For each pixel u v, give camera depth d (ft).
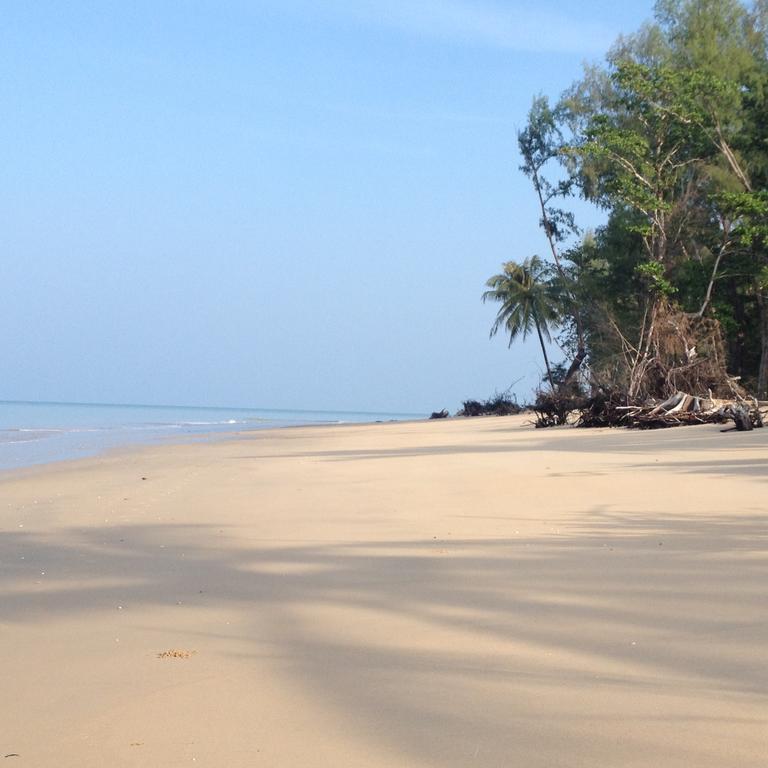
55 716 10.93
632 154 134.31
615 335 144.05
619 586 17.49
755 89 134.51
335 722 10.44
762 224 125.29
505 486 37.06
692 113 128.06
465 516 28.68
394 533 25.62
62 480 48.42
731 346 144.97
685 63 140.97
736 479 36.70
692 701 10.77
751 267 131.23
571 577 18.56
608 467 44.24
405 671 12.41
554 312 192.95
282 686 11.90
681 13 142.61
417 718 10.48
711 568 18.93
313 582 19.08
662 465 44.06
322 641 14.20
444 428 116.78
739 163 135.33
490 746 9.55
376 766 9.12
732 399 86.53
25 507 35.60
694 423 77.36
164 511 32.63
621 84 131.95
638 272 141.90
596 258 163.12
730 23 139.54
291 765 9.22
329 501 34.01
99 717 10.85
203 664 13.09
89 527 29.04
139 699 11.50
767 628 13.96
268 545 24.30
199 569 21.12
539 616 15.37
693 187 142.61
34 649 14.24
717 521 25.94
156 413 438.40
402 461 54.03
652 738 9.65
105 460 66.18
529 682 11.73
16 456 74.28
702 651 12.86
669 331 93.04
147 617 16.34
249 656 13.46
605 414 85.61
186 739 10.04
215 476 48.06
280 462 58.23
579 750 9.38
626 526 25.57
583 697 11.05
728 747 9.36
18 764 9.45
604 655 12.87
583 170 155.22
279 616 16.06
